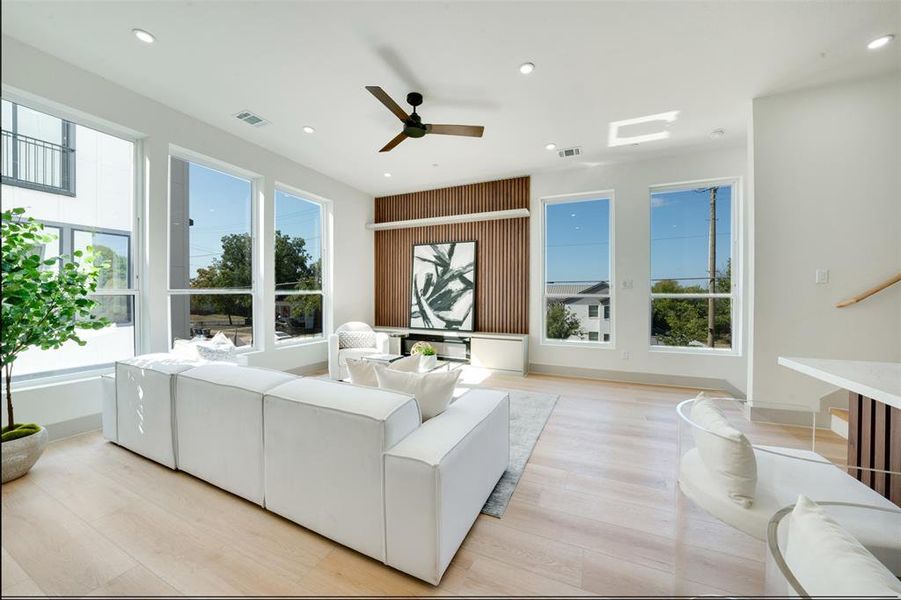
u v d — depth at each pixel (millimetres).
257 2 2305
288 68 2953
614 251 4941
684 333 4758
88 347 3146
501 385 4645
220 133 3986
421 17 2418
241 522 1927
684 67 2900
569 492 2236
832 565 966
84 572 1602
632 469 2512
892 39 2574
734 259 4504
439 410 2074
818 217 3205
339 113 3645
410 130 3252
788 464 1812
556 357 5254
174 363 2523
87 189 3150
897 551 1388
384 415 1673
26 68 2703
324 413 1771
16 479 2293
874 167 3072
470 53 2754
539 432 3117
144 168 3428
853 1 2254
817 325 3229
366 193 6371
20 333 2395
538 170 5207
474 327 5777
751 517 1484
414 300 6258
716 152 4438
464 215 5617
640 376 4785
